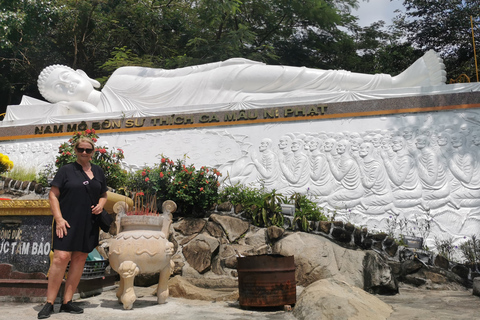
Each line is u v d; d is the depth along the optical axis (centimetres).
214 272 706
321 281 503
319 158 966
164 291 503
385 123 947
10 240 519
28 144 1168
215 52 1972
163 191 804
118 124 1123
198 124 1068
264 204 748
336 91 1054
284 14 2298
